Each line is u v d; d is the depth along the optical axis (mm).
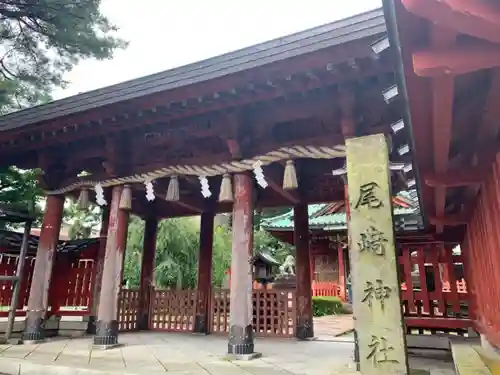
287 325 9234
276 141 6961
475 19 1913
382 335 4461
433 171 4559
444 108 2760
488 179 4359
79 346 7336
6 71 12195
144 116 6898
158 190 8938
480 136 3803
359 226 4957
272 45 5613
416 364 6145
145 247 11258
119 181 7820
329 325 12969
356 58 5113
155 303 10844
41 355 6312
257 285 13859
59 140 7883
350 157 5270
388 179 5016
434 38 2180
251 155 6785
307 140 6246
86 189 8234
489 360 4406
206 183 7074
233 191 6875
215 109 6523
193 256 18156
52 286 9688
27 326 7910
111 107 6871
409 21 2080
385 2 2064
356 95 5816
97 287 9844
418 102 2811
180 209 11391
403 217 8188
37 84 12477
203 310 9984
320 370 5156
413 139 3578
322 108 6211
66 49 11914
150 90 6496
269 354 6598
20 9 10781
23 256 8828
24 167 9438
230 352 6133
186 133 7207
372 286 4664
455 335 7281
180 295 10539
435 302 7910
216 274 18453
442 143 3500
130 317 10398
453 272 7762
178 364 5613
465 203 6199
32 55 12141
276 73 5617
